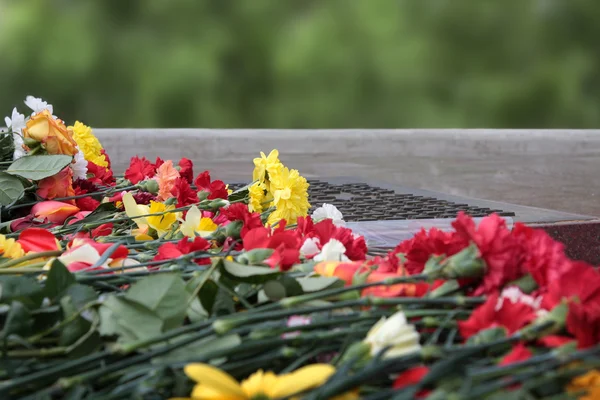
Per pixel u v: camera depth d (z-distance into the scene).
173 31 11.12
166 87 10.91
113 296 0.80
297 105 11.10
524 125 11.00
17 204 1.78
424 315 0.82
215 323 0.76
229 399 0.68
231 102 11.10
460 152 4.60
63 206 1.71
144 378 0.74
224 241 1.27
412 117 10.99
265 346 0.77
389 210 2.58
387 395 0.68
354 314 0.83
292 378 0.70
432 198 2.93
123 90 11.05
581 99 10.94
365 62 11.06
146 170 2.26
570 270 0.78
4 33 10.82
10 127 1.86
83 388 0.72
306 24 11.19
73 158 1.85
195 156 4.35
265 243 1.03
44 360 0.80
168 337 0.76
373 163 4.57
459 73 11.05
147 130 4.30
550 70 10.91
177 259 1.02
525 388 0.67
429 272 0.84
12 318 0.77
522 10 11.01
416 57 10.95
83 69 10.88
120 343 0.77
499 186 4.60
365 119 11.05
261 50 11.14
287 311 0.79
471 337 0.77
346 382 0.68
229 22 11.20
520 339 0.73
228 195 1.92
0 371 0.75
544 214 2.50
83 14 10.98
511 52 11.05
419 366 0.73
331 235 1.21
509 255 0.84
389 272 0.97
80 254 1.07
